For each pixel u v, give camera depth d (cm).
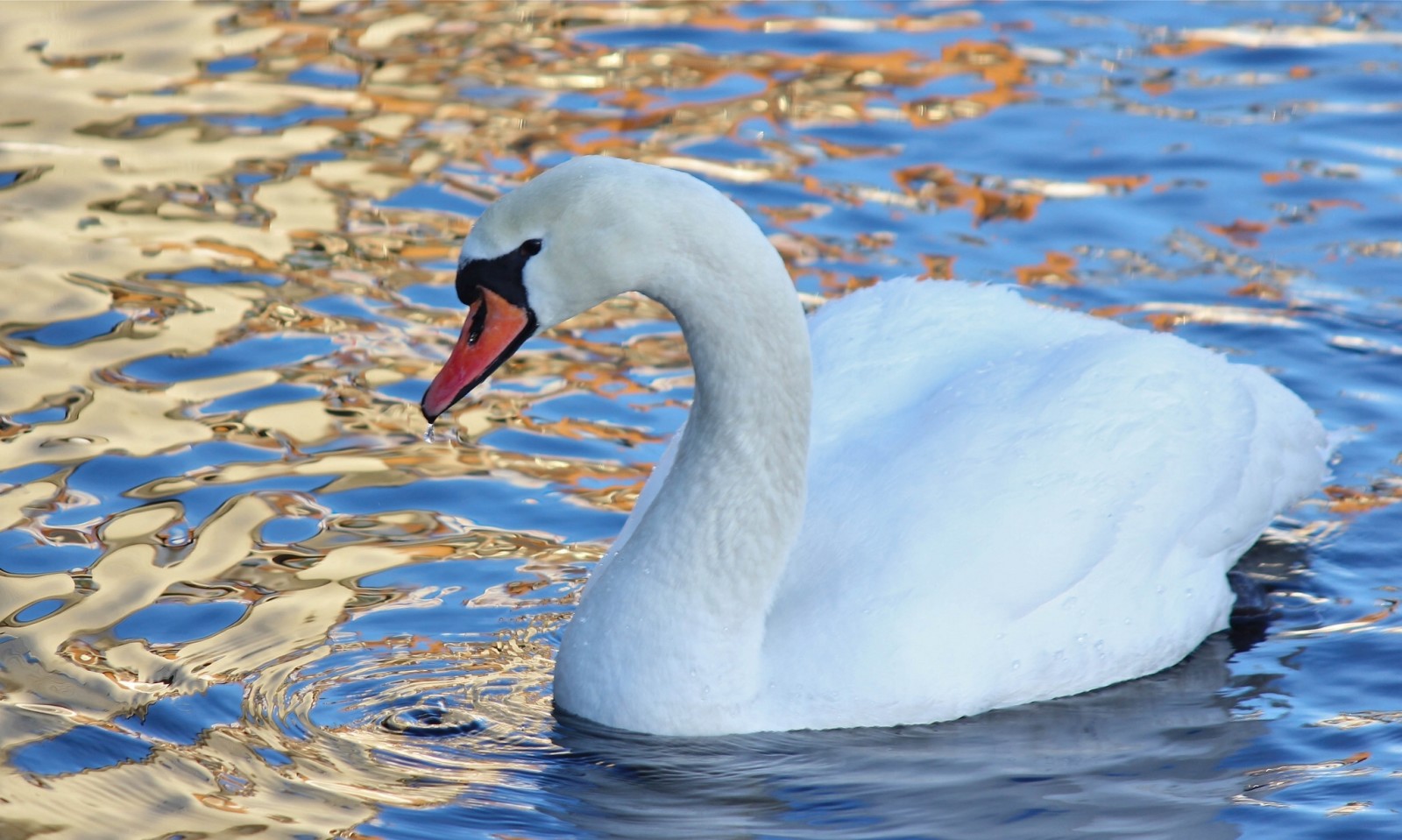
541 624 1109
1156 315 1503
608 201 923
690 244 930
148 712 990
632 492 1264
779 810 934
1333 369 1435
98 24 2144
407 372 1410
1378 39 2075
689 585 993
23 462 1248
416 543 1188
